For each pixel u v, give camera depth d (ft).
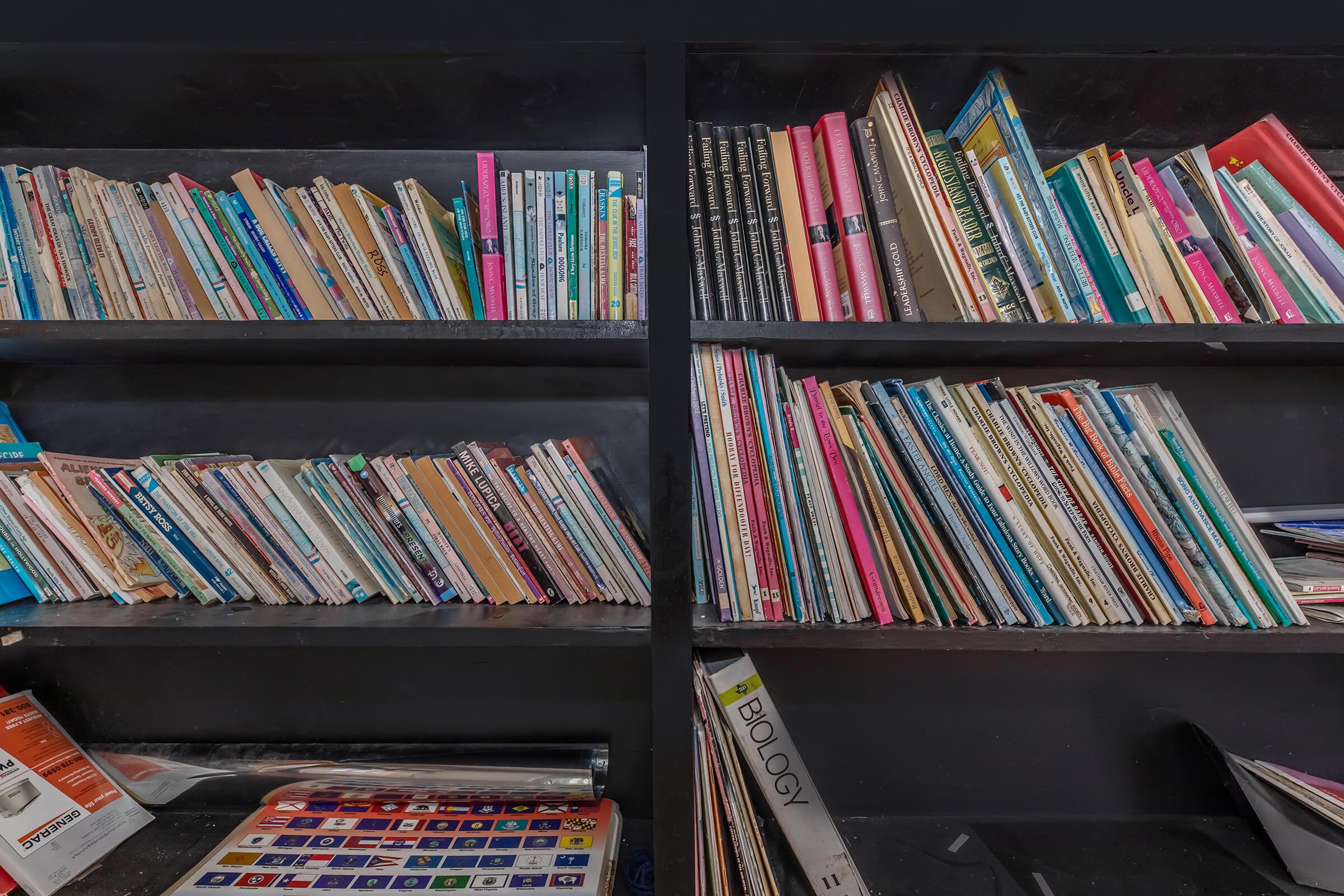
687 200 2.29
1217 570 2.48
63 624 2.40
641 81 2.57
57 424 3.20
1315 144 3.11
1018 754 3.33
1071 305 2.45
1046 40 2.31
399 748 3.23
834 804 3.34
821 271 2.51
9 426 3.08
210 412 3.24
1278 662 3.28
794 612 2.46
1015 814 3.33
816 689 3.33
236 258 2.70
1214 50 2.36
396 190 2.72
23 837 2.56
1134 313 2.47
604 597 2.76
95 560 2.69
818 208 2.53
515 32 2.31
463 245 2.69
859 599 2.46
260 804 3.18
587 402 3.28
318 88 2.60
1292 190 2.67
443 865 2.61
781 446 2.48
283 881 2.50
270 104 2.73
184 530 2.70
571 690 3.34
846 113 2.81
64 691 3.26
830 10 2.31
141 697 3.29
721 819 2.48
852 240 2.50
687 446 2.29
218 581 2.73
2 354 2.89
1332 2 2.34
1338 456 3.24
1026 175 2.47
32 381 3.19
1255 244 2.60
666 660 2.32
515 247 2.67
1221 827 3.19
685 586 2.30
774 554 2.48
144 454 3.24
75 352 2.85
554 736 3.35
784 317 2.47
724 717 2.51
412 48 2.32
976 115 2.64
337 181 3.20
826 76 2.55
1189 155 2.59
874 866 2.91
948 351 2.75
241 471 2.66
